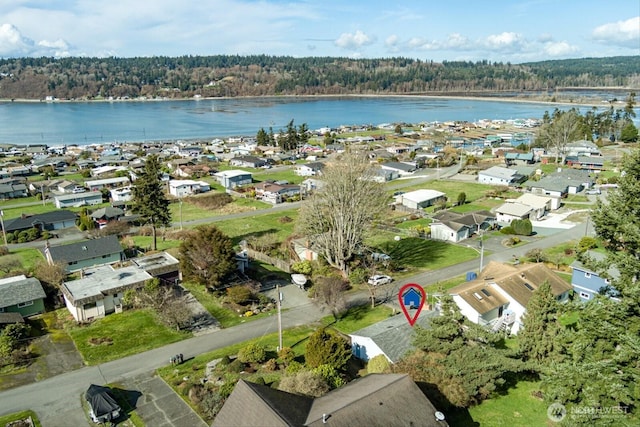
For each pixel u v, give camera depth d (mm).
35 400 35125
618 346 25312
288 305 51344
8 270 63094
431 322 32906
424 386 30625
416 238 75125
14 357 40656
